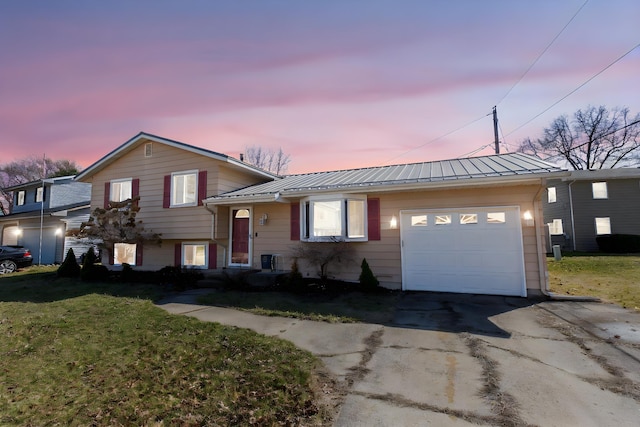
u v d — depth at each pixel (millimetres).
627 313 6285
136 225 12492
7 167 35938
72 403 3213
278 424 2904
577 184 21922
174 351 4512
